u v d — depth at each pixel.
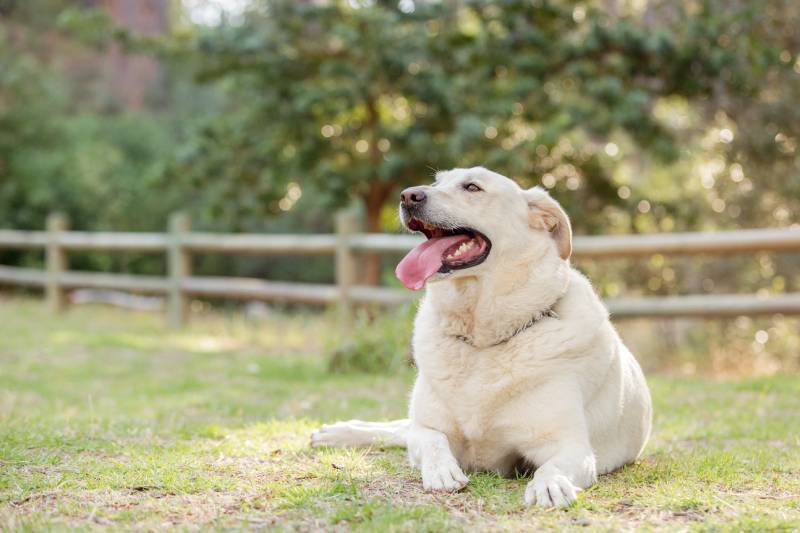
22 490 3.27
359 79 10.38
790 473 3.71
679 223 11.73
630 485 3.49
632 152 13.17
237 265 18.62
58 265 12.91
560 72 10.76
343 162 11.73
